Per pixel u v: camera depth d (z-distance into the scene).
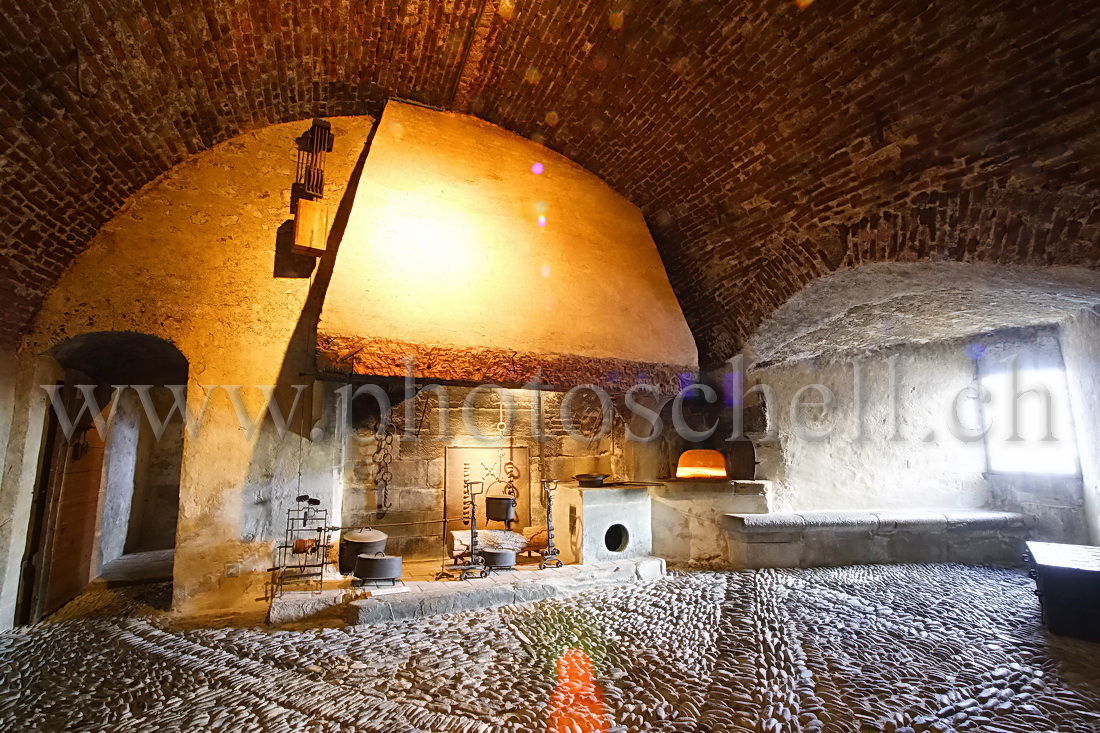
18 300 4.51
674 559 6.54
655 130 5.61
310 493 5.29
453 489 6.79
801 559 6.44
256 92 5.10
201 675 3.54
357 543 5.21
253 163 5.48
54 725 2.95
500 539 6.27
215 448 5.05
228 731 2.87
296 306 5.40
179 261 5.13
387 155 5.39
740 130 5.07
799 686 3.33
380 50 5.21
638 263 6.22
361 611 4.48
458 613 4.75
